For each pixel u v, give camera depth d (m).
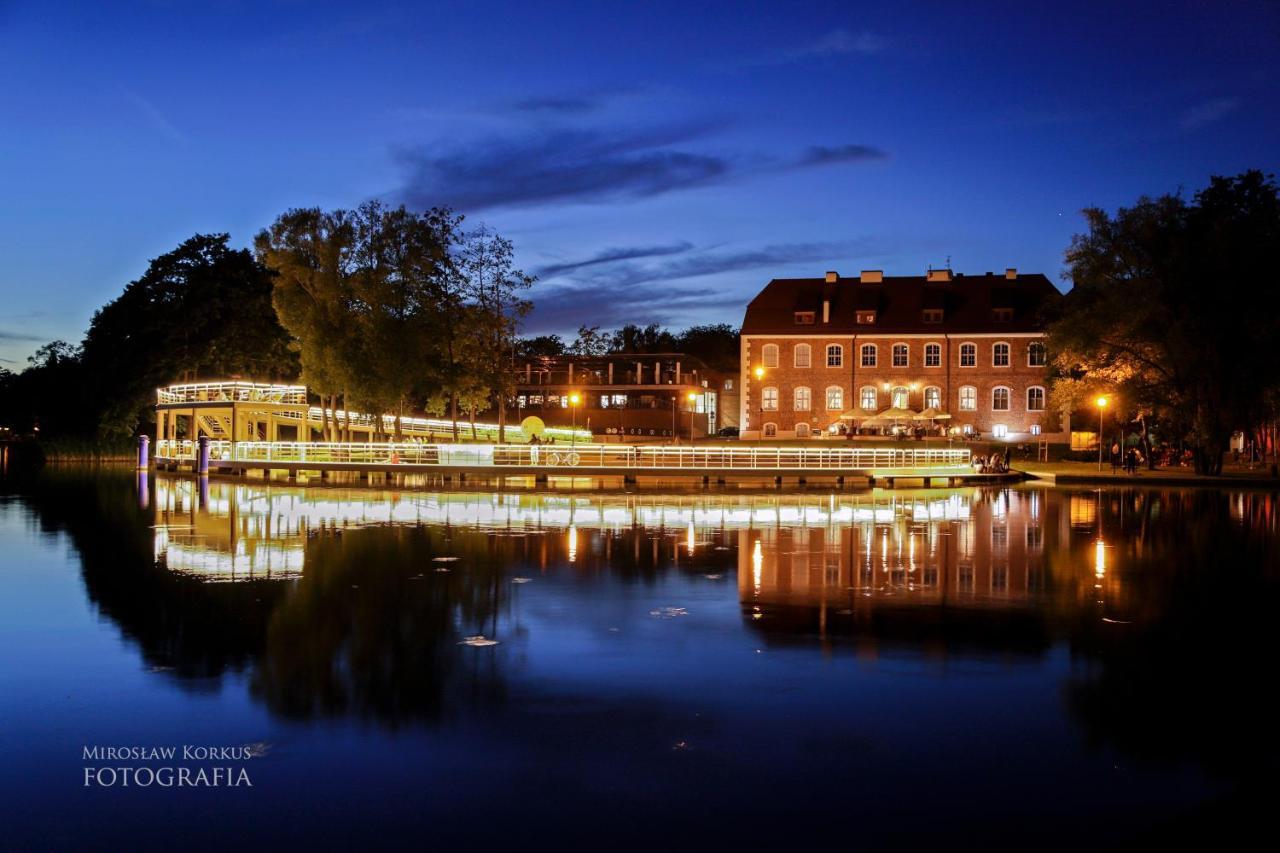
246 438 63.03
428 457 54.06
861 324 80.00
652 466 48.59
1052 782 9.11
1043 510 34.12
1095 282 51.41
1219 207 49.22
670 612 15.95
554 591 17.73
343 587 18.06
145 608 16.17
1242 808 8.52
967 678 12.20
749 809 8.56
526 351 126.81
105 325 79.62
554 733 10.30
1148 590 18.03
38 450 82.81
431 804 8.68
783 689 11.73
